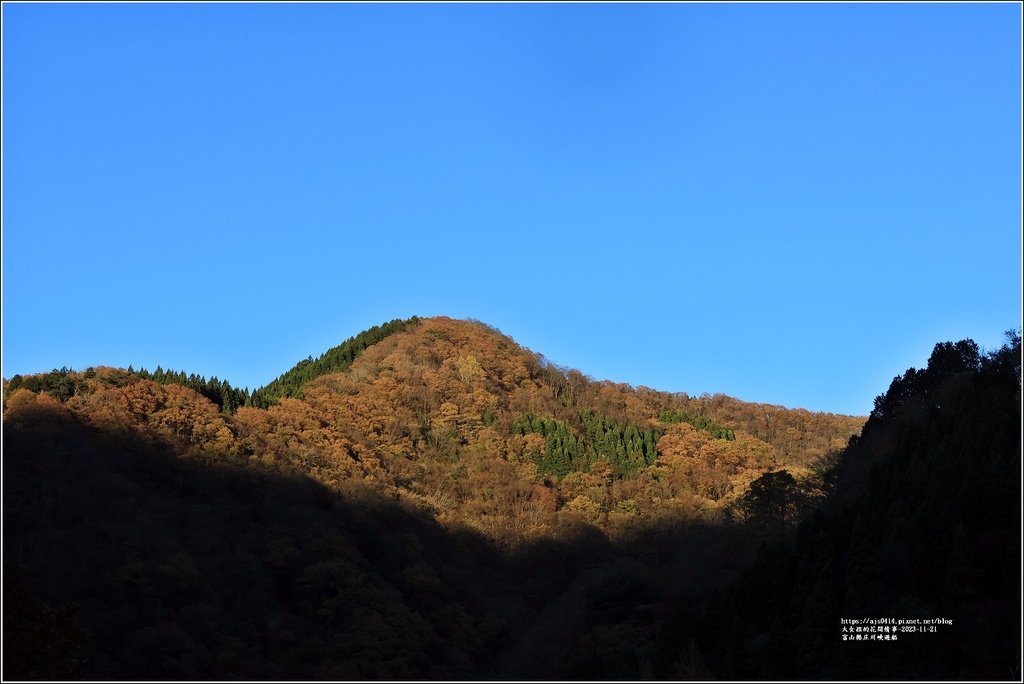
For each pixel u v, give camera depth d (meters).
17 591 38.72
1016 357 76.69
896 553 58.47
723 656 60.69
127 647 85.19
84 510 105.00
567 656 89.56
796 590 60.72
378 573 116.56
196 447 131.25
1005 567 51.66
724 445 169.75
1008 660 47.19
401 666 92.44
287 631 98.38
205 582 100.12
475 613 112.94
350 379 181.25
